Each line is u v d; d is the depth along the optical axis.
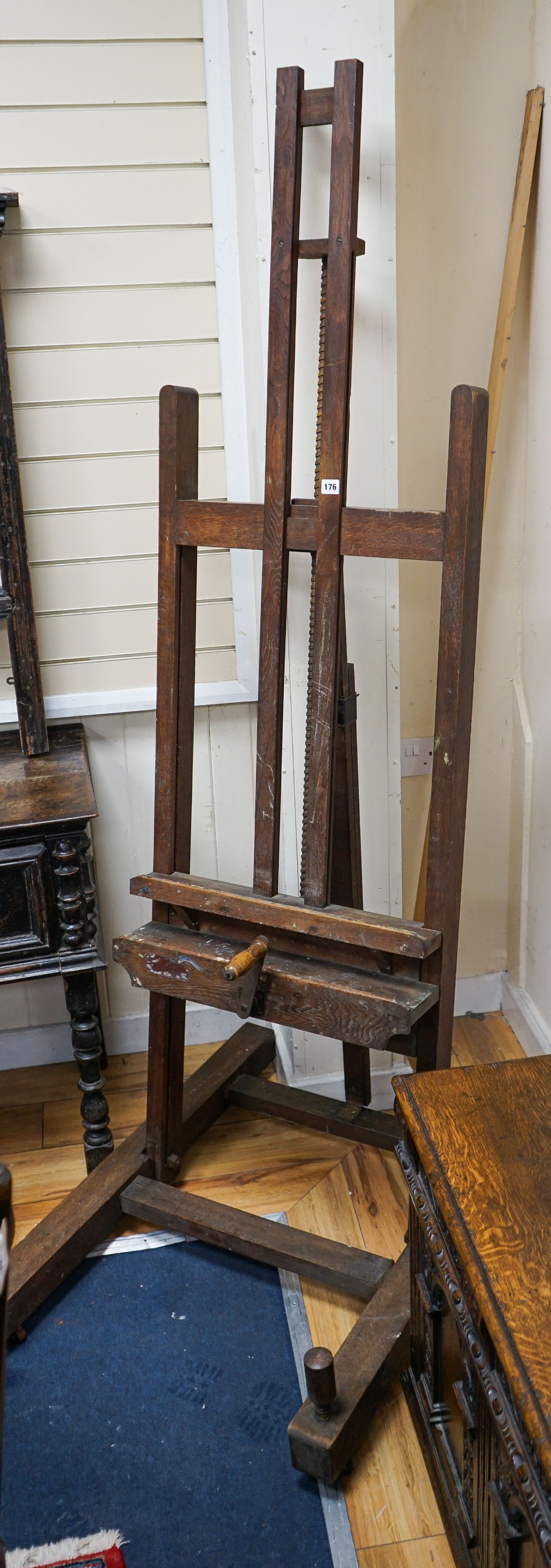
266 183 1.89
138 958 1.92
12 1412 1.76
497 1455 1.22
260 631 1.79
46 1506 1.61
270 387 1.70
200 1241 2.11
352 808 1.98
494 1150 1.37
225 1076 2.35
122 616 2.33
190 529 1.81
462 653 1.58
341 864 2.02
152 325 2.18
